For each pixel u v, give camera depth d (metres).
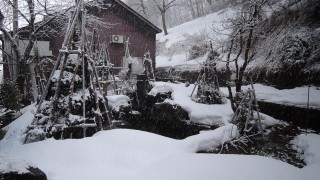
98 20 18.16
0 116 10.88
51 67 17.69
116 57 20.62
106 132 5.66
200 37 22.81
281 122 9.16
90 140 5.29
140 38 21.20
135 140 5.26
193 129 9.44
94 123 7.26
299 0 14.33
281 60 11.88
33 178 3.90
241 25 9.02
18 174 3.81
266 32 14.34
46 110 7.14
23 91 14.26
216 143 6.19
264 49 13.57
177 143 5.56
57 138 6.62
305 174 4.27
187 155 4.90
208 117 9.58
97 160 4.72
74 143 5.19
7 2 13.82
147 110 11.91
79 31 7.82
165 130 10.55
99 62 12.80
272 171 4.21
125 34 20.81
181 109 10.24
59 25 17.95
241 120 8.36
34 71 14.01
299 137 7.75
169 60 26.34
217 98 10.97
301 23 12.75
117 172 4.41
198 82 11.68
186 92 12.48
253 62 13.73
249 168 4.31
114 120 9.99
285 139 8.02
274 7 15.40
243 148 7.00
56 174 4.36
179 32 31.67
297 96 9.78
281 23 13.82
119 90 13.05
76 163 4.69
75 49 7.50
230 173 4.14
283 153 7.21
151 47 21.48
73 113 7.03
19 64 14.05
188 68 18.94
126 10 20.75
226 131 6.75
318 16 12.52
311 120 8.41
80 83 7.51
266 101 10.16
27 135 6.41
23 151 5.25
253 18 8.88
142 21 21.22
